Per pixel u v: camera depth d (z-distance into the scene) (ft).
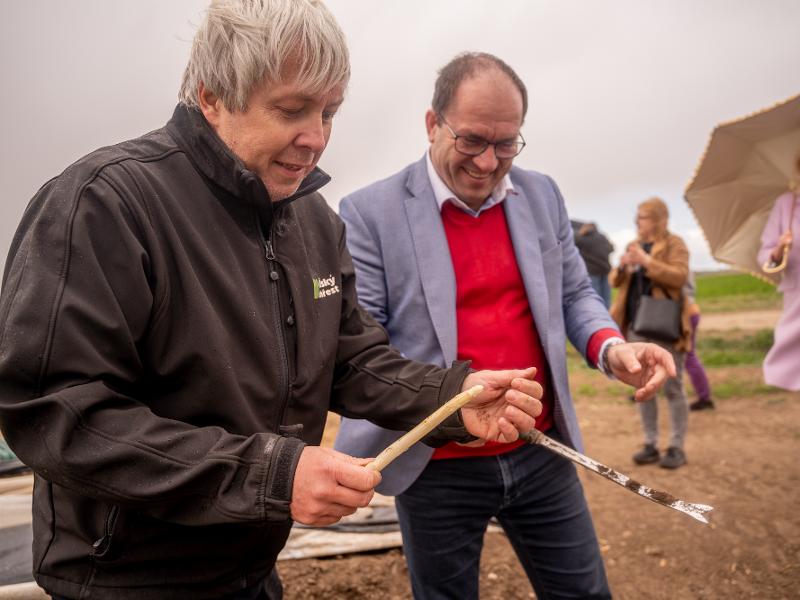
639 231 15.66
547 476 7.13
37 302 3.86
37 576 4.52
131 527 4.32
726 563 11.41
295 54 4.12
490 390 5.25
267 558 5.00
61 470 3.78
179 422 4.14
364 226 7.26
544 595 7.41
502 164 6.86
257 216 4.71
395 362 5.60
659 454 16.26
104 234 4.05
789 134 14.14
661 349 6.43
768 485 14.34
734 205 15.30
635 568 11.52
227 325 4.51
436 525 6.99
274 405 4.75
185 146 4.54
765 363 13.11
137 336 4.17
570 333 7.66
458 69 6.77
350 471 3.88
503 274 7.13
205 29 4.26
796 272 12.73
